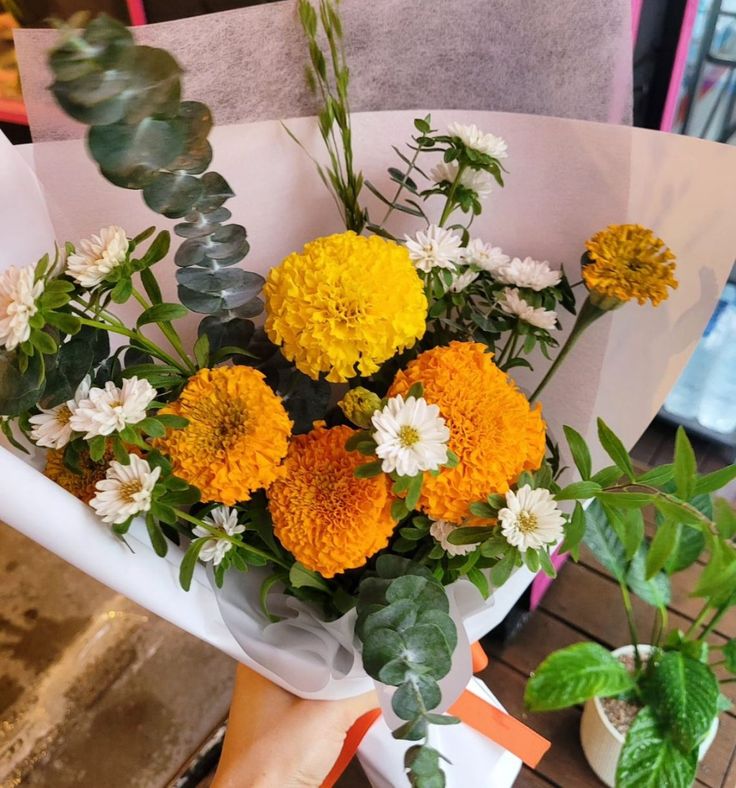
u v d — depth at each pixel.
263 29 0.37
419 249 0.36
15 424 0.37
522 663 0.79
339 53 0.39
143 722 0.76
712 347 0.88
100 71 0.26
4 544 0.90
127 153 0.29
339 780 0.74
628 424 0.43
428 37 0.39
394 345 0.32
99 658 0.81
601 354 0.43
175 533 0.39
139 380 0.31
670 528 0.33
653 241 0.37
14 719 0.76
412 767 0.33
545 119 0.40
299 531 0.33
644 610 0.81
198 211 0.34
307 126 0.41
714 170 0.37
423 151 0.40
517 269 0.39
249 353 0.37
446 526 0.34
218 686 0.78
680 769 0.55
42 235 0.39
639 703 0.67
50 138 0.38
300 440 0.36
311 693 0.44
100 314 0.33
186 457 0.32
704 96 0.79
